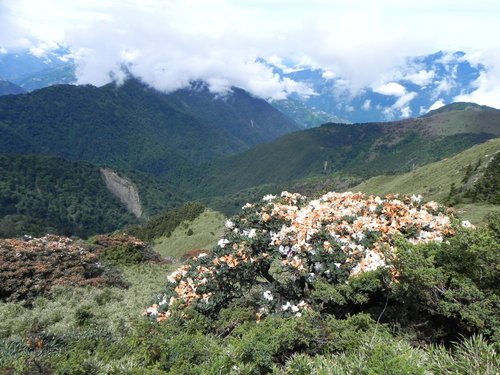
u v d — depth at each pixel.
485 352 5.41
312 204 10.54
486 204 43.06
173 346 6.82
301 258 8.77
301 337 6.53
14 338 10.48
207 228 85.94
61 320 15.67
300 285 9.13
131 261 31.25
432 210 10.33
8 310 16.55
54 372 7.17
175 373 6.08
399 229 9.33
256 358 6.21
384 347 5.31
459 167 97.94
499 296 6.60
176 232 91.38
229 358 6.24
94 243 34.19
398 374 4.73
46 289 19.34
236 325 8.18
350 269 8.27
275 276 10.48
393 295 7.62
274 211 9.69
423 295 7.05
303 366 5.62
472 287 6.59
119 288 22.09
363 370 5.13
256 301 9.06
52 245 24.44
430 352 5.89
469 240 7.04
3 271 19.72
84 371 6.93
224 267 8.94
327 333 6.71
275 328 6.93
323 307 8.16
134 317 14.28
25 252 22.22
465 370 5.16
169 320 8.20
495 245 6.80
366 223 9.32
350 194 11.19
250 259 9.00
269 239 9.18
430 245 7.67
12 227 135.12
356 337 6.46
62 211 187.75
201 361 6.61
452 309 6.55
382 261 7.89
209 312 8.85
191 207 101.62
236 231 9.91
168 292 9.70
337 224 9.42
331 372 5.37
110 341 9.96
